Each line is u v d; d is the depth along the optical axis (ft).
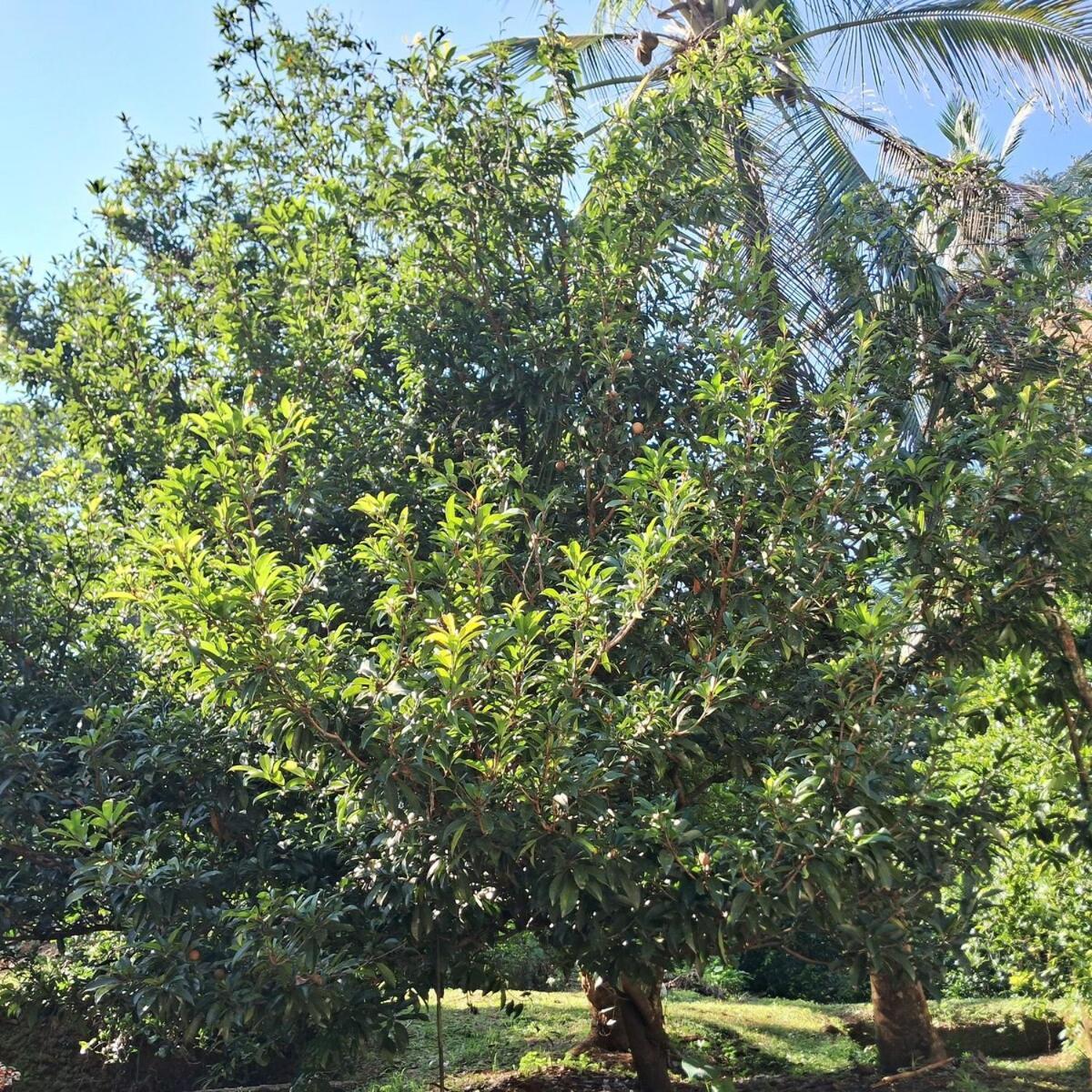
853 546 17.17
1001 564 16.56
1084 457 17.02
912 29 27.53
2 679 18.79
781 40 26.53
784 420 16.11
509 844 13.83
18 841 16.99
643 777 16.33
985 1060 26.86
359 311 19.63
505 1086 23.67
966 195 21.26
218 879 16.21
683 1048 27.43
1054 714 20.80
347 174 21.08
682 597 16.61
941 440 17.92
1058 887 23.12
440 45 20.02
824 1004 40.19
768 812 13.41
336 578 18.15
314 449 18.94
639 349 18.54
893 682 16.98
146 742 17.08
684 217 19.75
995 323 18.65
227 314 20.17
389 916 15.80
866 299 19.89
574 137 20.72
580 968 17.72
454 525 14.06
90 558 19.79
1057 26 26.20
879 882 14.71
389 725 12.71
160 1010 13.67
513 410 19.81
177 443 19.22
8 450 21.90
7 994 21.36
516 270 20.39
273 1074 25.84
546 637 16.42
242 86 22.45
